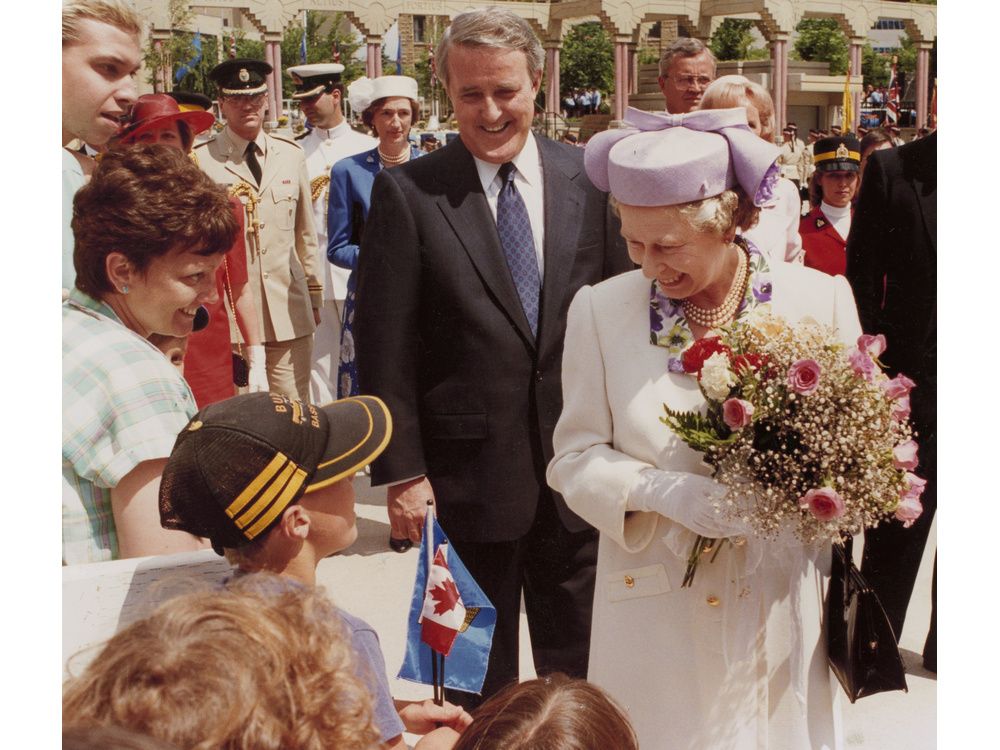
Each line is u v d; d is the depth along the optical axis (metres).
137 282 2.18
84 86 2.81
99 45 2.80
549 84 32.94
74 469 2.04
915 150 3.79
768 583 2.30
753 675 2.30
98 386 2.06
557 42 32.56
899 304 3.85
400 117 5.73
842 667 2.33
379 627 4.43
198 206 2.17
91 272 2.18
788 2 28.48
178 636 1.12
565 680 1.75
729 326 2.29
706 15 31.22
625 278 2.54
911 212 3.76
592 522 2.41
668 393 2.39
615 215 3.30
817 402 2.09
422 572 2.50
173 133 4.16
